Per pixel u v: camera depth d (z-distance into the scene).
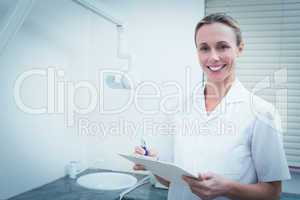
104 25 2.03
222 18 1.03
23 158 1.54
